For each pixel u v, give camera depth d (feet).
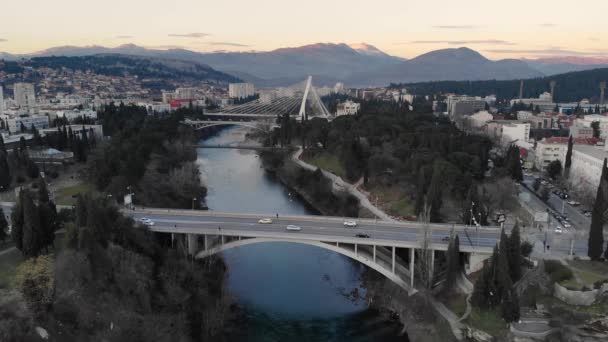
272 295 434.30
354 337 374.43
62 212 440.86
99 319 324.80
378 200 629.92
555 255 397.80
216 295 402.31
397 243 389.39
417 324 368.27
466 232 438.81
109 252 357.61
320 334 377.50
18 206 377.71
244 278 465.06
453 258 377.30
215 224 444.14
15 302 313.53
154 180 614.34
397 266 418.10
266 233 415.23
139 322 331.16
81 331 316.40
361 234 416.67
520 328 328.90
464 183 547.90
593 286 348.18
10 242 412.57
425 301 374.63
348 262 507.30
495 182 582.76
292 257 517.96
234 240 429.38
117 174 586.45
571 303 344.69
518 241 361.92
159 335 329.31
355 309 414.82
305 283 458.50
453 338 340.80
